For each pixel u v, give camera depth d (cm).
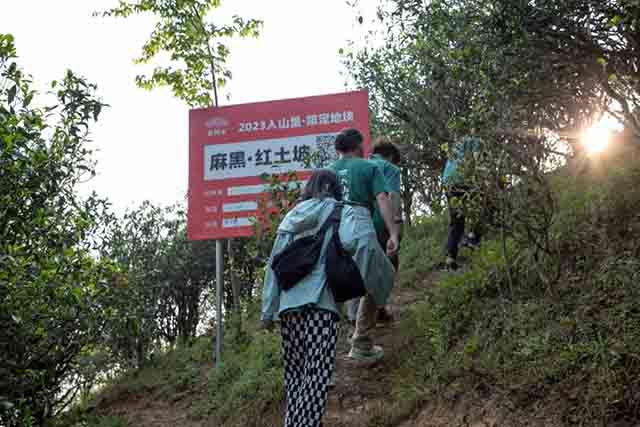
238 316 715
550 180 553
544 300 425
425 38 532
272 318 373
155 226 921
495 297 467
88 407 640
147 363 741
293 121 662
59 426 558
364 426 429
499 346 413
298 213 386
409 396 434
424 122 866
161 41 780
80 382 620
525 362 383
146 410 604
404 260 826
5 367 472
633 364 336
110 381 712
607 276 406
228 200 662
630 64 448
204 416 545
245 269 1047
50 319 497
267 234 625
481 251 541
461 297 489
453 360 433
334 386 498
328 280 363
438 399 411
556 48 451
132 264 827
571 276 432
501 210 437
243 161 665
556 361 367
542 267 444
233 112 677
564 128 462
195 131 682
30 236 480
